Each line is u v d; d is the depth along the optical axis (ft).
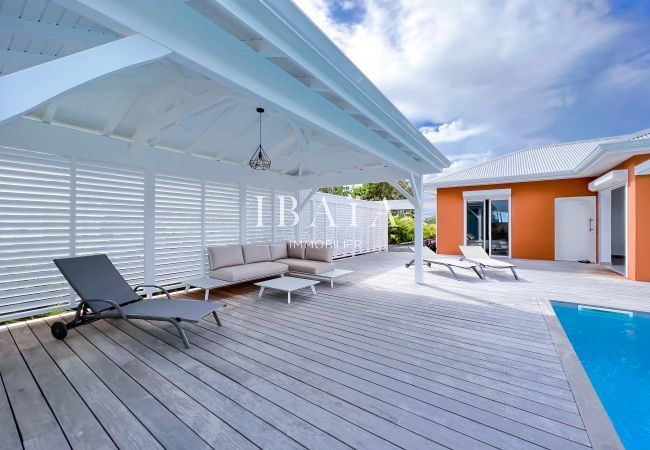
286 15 7.11
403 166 18.97
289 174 28.43
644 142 20.02
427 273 25.77
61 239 14.11
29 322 13.28
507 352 10.16
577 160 33.96
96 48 5.32
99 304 12.14
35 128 13.33
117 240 16.03
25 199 13.12
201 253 20.13
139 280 16.87
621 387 9.42
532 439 6.16
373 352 10.19
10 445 6.03
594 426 6.50
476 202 37.45
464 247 28.30
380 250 46.70
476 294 18.12
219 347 10.60
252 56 8.02
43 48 10.78
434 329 12.30
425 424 6.63
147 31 5.81
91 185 15.11
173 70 12.86
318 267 20.58
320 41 8.18
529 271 26.16
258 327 12.57
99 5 5.15
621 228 36.73
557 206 32.86
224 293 18.63
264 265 20.44
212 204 20.93
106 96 13.94
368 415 6.93
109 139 15.69
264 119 19.85
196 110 13.42
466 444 6.04
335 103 11.82
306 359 9.68
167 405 7.29
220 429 6.47
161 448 5.95
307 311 14.79
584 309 16.19
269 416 6.89
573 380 8.38
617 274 24.66
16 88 4.56
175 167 18.66
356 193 78.54
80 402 7.41
